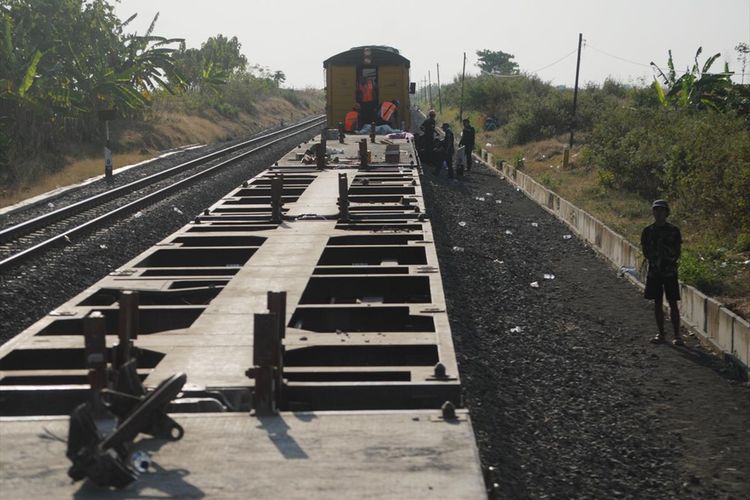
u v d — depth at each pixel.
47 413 5.64
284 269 9.50
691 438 7.71
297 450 4.72
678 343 10.70
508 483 6.45
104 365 5.15
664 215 10.75
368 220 12.99
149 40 40.38
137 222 18.25
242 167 30.83
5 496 4.22
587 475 6.84
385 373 6.10
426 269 9.28
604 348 10.62
